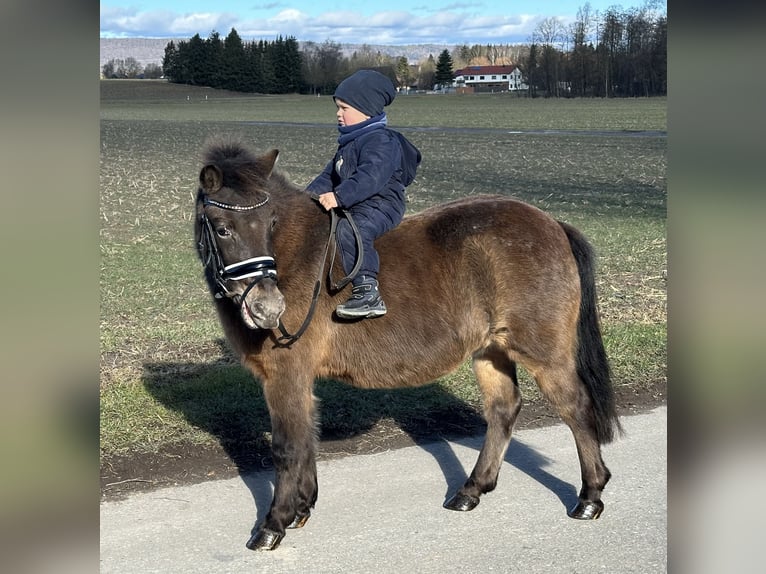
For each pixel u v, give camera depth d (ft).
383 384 16.29
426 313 15.94
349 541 15.10
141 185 73.10
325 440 19.94
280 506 15.01
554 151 112.78
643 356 25.85
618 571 13.98
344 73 350.23
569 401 16.10
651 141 128.98
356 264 15.28
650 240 48.01
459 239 16.15
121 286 35.70
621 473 18.06
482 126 171.32
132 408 20.67
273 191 15.71
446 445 19.85
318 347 15.60
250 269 13.82
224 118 206.90
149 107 270.67
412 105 279.49
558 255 16.17
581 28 306.96
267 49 356.18
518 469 18.60
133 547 14.60
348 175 16.33
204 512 16.07
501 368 17.16
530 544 15.03
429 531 15.53
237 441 19.44
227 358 25.49
